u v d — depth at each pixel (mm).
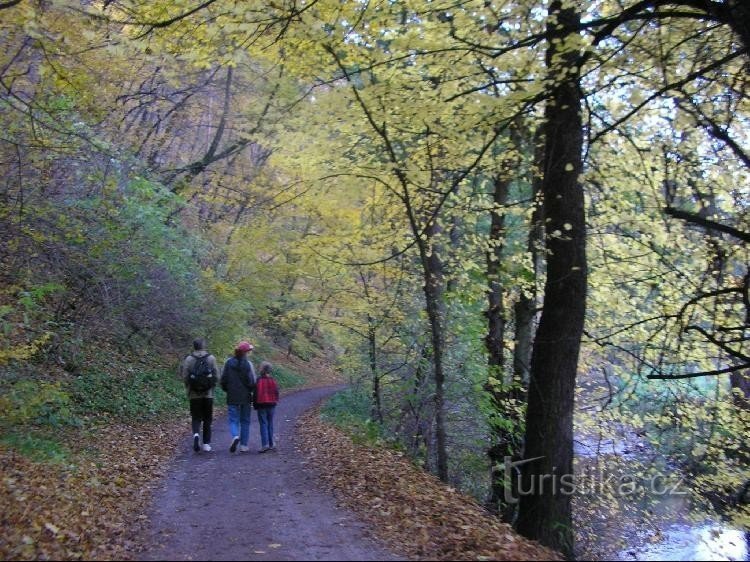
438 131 8867
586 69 8867
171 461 9984
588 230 11781
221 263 18656
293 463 9883
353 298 14688
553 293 7816
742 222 10609
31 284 11266
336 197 12211
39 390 9352
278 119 9625
